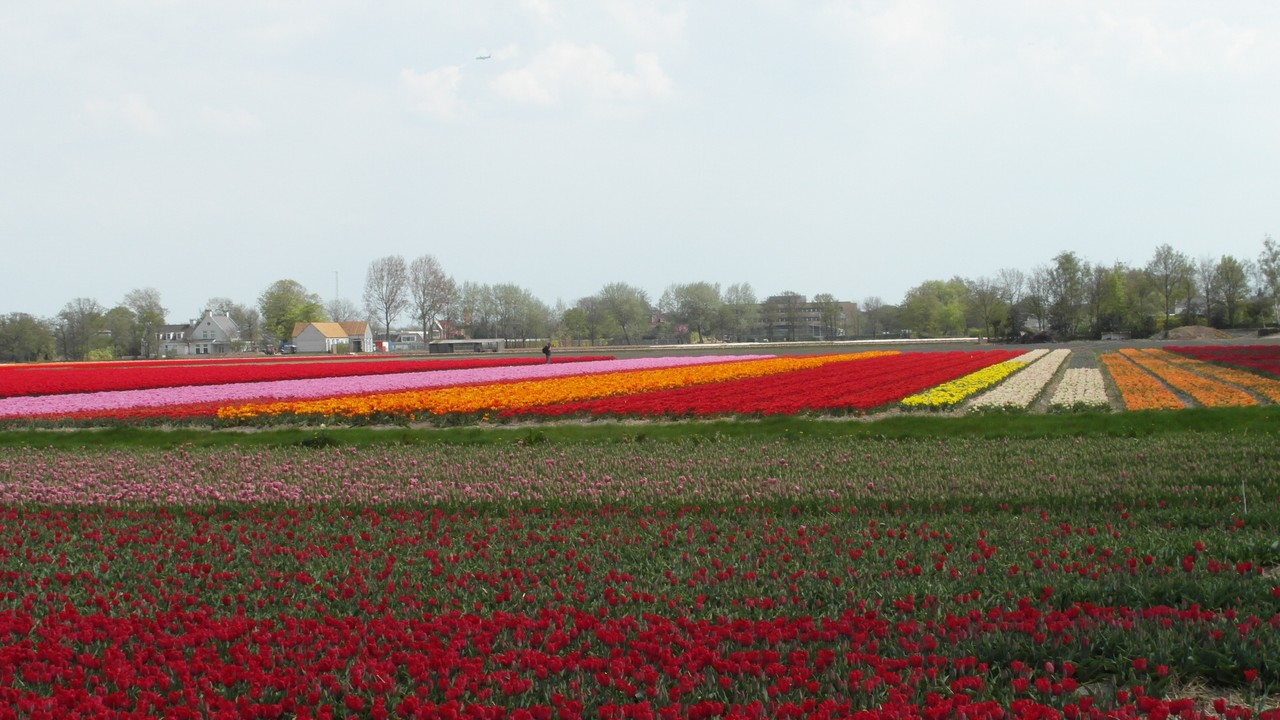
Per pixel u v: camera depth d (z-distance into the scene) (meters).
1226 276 150.12
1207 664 9.39
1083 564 12.78
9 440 33.56
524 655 9.50
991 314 163.12
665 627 10.20
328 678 9.00
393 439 30.59
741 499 18.75
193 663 9.60
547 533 16.19
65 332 175.50
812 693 8.80
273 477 22.52
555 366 70.31
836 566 13.09
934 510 17.33
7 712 8.67
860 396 36.78
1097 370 56.06
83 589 13.19
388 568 13.51
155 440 32.59
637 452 25.02
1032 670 9.08
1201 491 17.77
